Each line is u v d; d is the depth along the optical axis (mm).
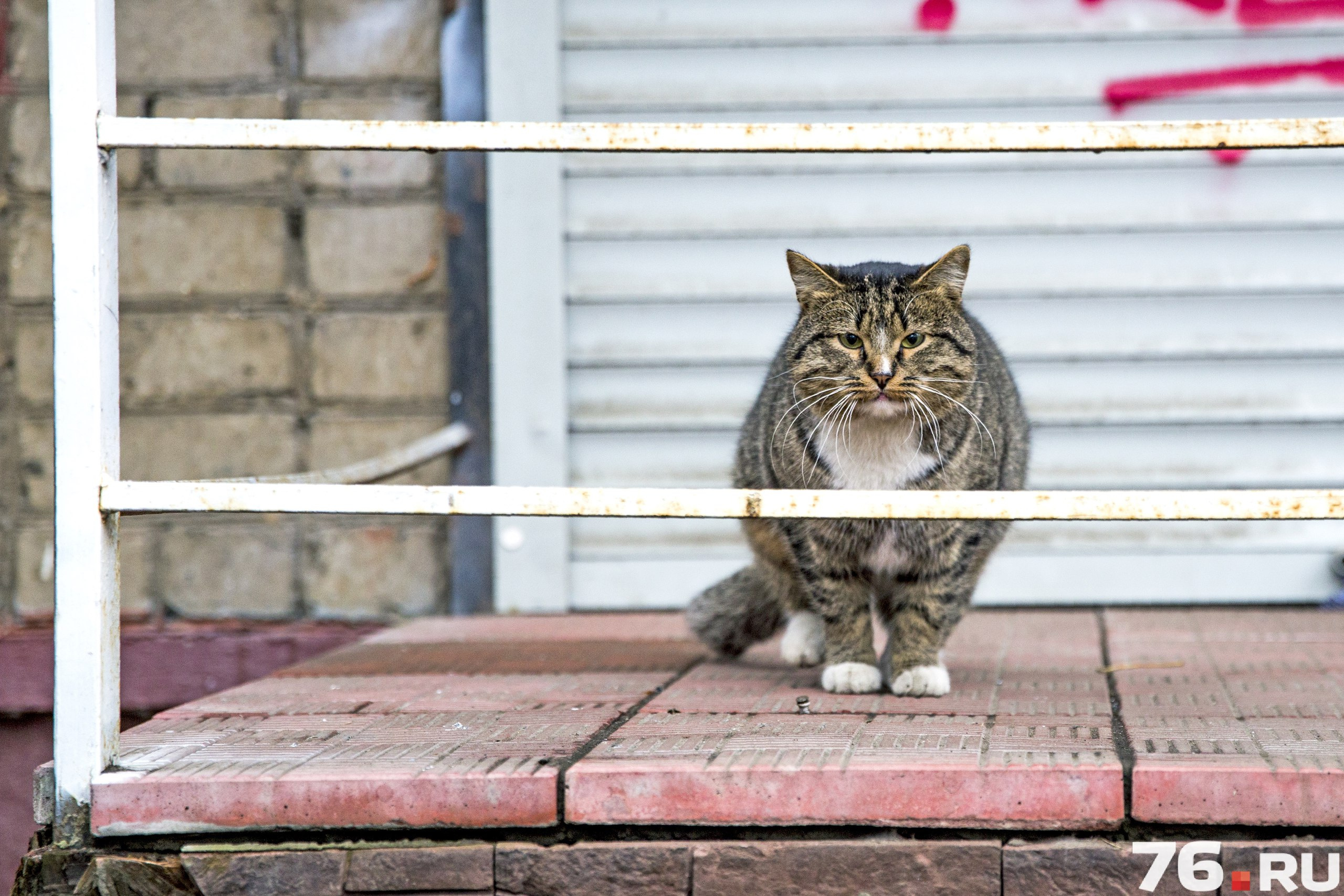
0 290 5758
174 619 5836
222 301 5820
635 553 5949
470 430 5824
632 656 4621
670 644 4918
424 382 5859
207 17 5797
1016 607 5871
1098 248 5812
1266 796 2654
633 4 5824
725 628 4527
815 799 2729
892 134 2883
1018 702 3551
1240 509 2775
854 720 3287
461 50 5797
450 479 5852
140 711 5672
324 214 5824
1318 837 2652
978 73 5805
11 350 5758
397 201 5832
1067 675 4066
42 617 5762
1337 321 5758
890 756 2820
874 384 3900
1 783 5539
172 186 5805
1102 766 2703
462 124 2896
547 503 2875
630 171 5863
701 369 5922
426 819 2766
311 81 5809
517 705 3574
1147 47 5746
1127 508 2807
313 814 2775
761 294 5883
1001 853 2689
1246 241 5770
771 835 2754
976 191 5832
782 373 4293
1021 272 5836
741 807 2738
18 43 5730
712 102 5855
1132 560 5832
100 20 2855
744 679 4070
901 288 4027
